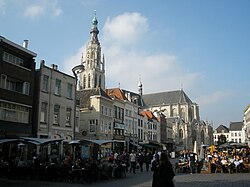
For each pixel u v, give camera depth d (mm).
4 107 28250
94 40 121000
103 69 121500
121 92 58938
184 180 20672
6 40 28375
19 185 17906
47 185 18047
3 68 28219
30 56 32281
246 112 108688
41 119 33125
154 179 10117
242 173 27219
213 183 18781
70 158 26500
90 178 20109
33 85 32406
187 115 119938
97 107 45656
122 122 54500
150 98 132000
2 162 23828
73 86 39250
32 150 31469
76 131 42875
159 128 81125
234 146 42969
